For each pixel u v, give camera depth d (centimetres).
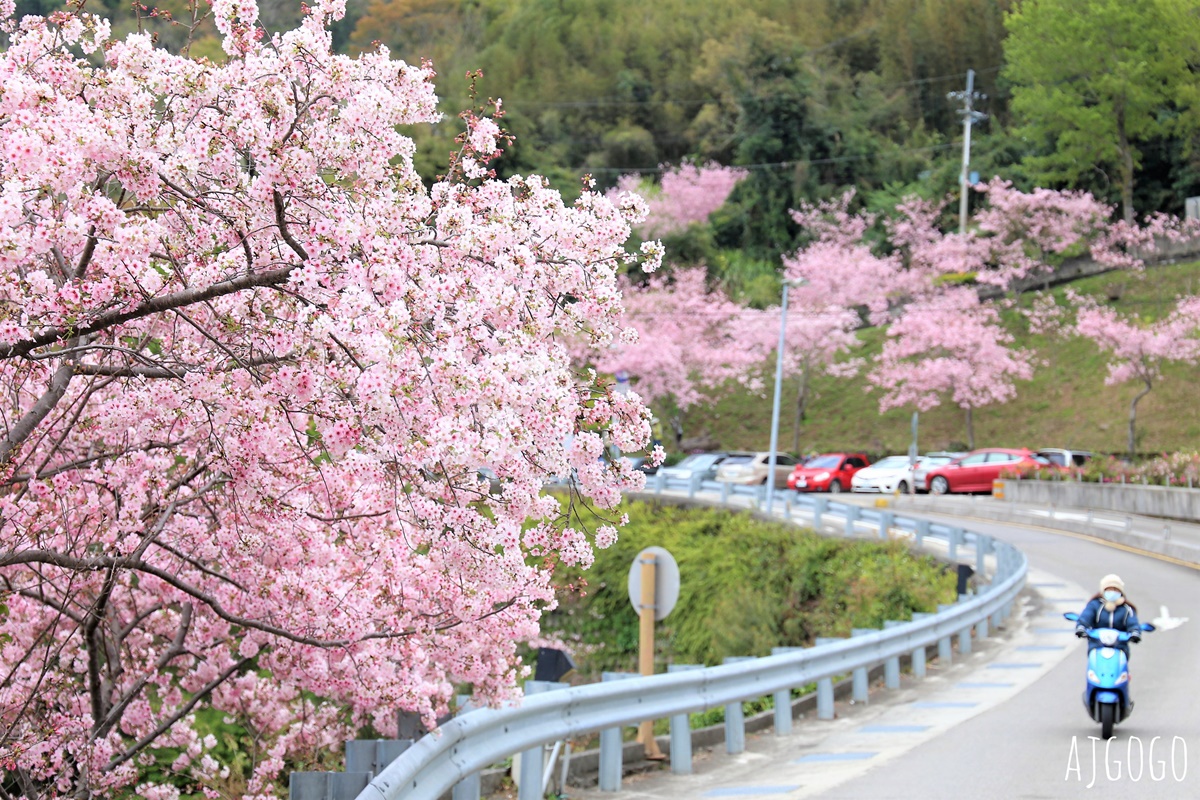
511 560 1056
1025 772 1505
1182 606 3206
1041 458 6900
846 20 16112
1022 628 3138
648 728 1753
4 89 894
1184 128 9962
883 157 12369
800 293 9831
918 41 14475
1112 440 7969
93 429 1242
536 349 1041
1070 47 9644
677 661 4378
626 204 1096
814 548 4081
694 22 16162
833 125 12388
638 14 16250
